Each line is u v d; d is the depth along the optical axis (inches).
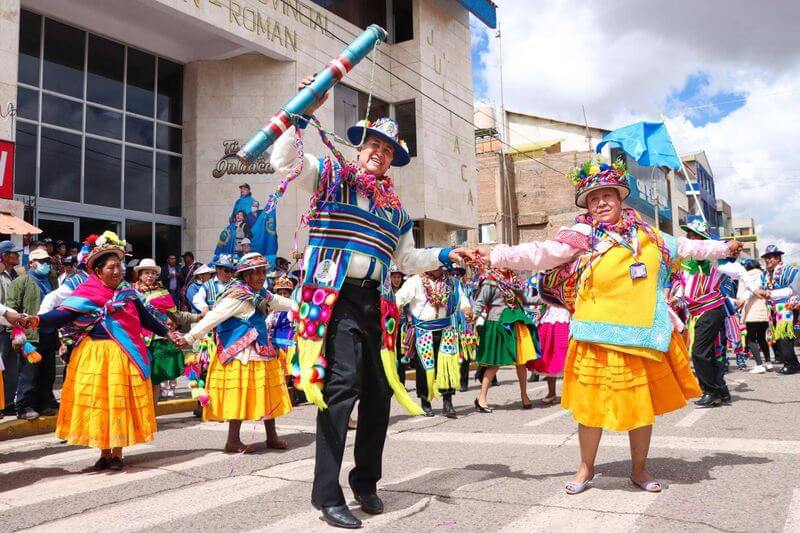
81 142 567.8
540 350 311.7
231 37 583.2
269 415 219.5
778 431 207.8
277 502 147.9
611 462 173.6
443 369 289.6
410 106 770.2
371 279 136.6
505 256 151.1
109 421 189.2
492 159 1249.4
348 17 730.8
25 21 535.2
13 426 267.9
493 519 127.6
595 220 148.2
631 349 139.3
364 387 137.6
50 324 186.2
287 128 125.4
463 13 862.5
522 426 249.0
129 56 611.2
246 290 220.2
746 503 131.3
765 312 418.6
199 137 635.5
